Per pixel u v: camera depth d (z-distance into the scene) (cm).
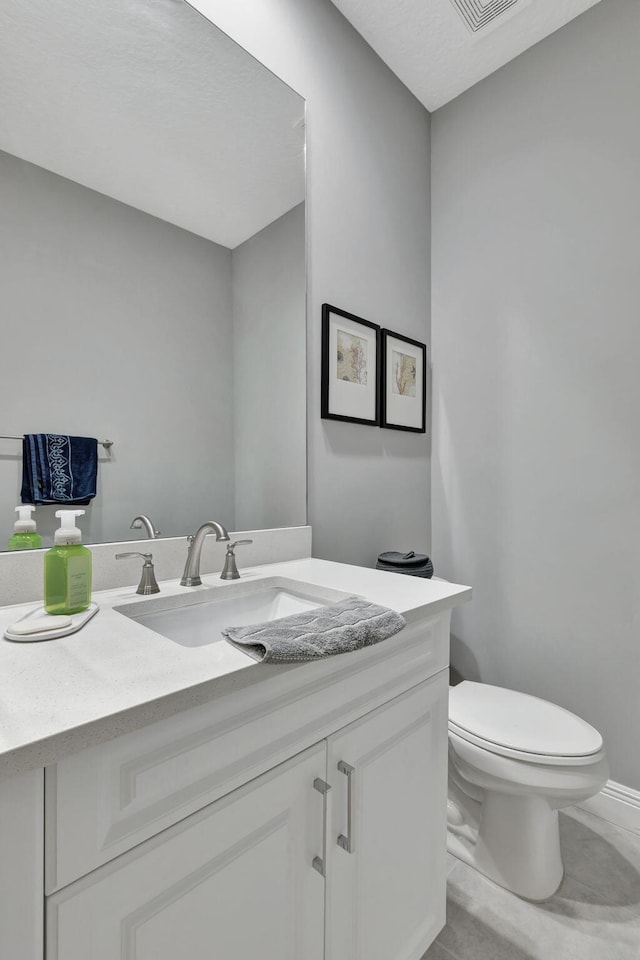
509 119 176
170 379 112
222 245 122
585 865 132
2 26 89
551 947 107
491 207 181
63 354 95
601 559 155
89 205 99
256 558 130
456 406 193
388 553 163
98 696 52
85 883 49
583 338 158
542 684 168
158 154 110
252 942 65
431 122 199
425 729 100
